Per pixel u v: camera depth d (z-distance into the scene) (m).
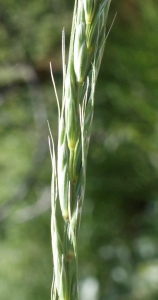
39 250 0.34
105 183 0.30
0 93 0.35
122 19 0.26
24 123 0.35
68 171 0.08
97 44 0.08
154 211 0.29
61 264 0.08
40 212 0.33
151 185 0.29
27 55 0.33
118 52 0.24
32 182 0.34
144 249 0.28
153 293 0.27
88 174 0.30
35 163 0.33
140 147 0.26
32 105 0.35
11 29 0.32
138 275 0.27
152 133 0.25
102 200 0.30
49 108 0.34
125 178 0.30
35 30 0.32
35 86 0.34
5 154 0.35
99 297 0.29
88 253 0.30
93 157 0.30
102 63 0.26
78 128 0.08
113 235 0.30
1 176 0.35
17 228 0.34
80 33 0.08
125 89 0.25
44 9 0.31
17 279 0.34
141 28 0.24
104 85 0.26
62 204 0.08
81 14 0.08
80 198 0.08
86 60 0.08
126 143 0.28
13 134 0.35
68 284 0.08
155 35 0.24
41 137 0.33
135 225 0.30
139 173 0.28
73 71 0.08
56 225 0.08
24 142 0.35
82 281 0.30
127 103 0.25
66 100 0.08
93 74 0.08
